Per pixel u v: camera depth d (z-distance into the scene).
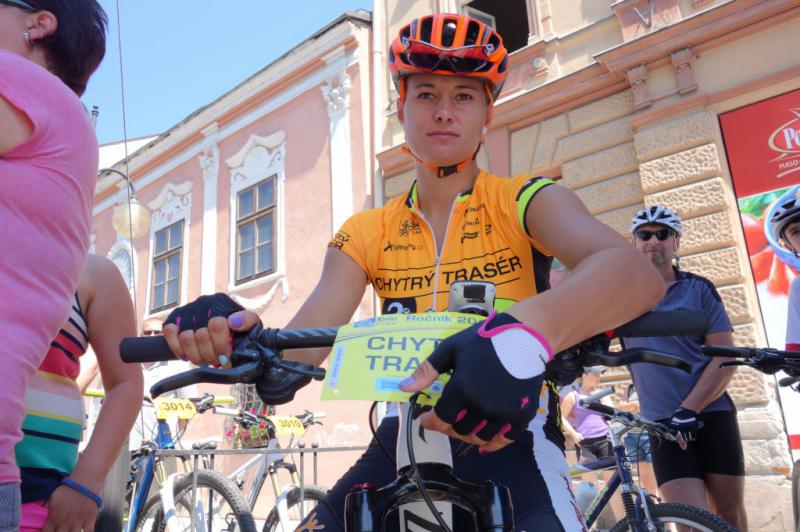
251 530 2.96
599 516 2.80
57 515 1.19
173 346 0.79
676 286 2.70
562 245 0.91
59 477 1.21
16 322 0.83
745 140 5.07
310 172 8.46
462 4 7.76
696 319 0.75
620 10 5.91
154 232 11.14
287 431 4.02
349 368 0.70
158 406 3.33
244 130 9.68
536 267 1.05
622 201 5.60
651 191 5.37
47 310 0.87
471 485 0.72
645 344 2.63
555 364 0.79
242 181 9.49
